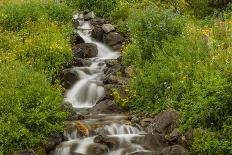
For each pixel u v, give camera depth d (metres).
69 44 16.91
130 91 13.50
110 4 21.53
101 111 13.18
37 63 14.88
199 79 12.36
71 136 11.36
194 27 16.42
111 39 18.28
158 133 11.37
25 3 19.42
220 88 10.75
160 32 15.16
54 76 14.77
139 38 15.15
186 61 13.41
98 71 15.63
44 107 11.59
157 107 12.59
